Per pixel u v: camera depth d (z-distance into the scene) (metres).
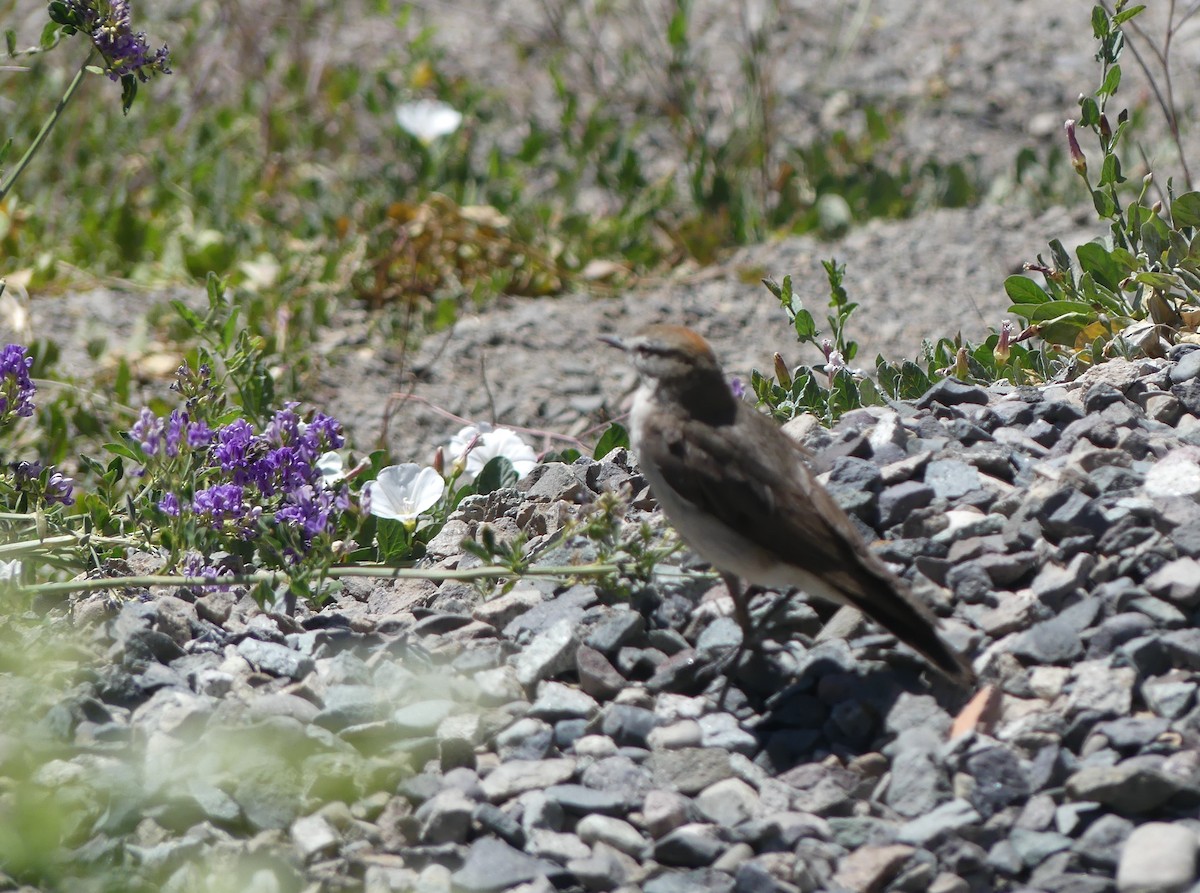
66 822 7.50
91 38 10.61
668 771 7.57
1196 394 9.62
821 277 17.89
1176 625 7.77
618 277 18.53
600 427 14.35
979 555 8.43
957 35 25.19
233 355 11.43
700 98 23.41
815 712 7.88
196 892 7.04
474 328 17.00
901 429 9.50
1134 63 23.55
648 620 8.73
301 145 22.05
